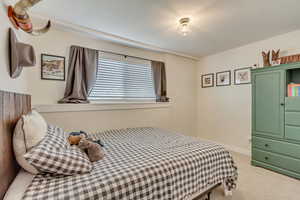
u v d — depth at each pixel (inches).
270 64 95.8
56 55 86.2
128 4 64.8
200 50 127.3
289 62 84.3
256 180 78.1
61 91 88.2
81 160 41.4
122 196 37.0
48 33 83.9
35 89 80.7
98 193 34.1
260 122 93.3
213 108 139.6
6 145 33.3
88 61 94.8
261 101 92.7
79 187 34.1
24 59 43.0
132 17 75.4
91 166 43.4
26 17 41.4
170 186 45.7
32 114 47.0
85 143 49.7
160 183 43.9
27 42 76.3
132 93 118.2
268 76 89.4
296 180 77.5
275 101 86.4
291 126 80.0
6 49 39.4
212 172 57.4
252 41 107.0
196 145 65.0
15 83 51.4
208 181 55.7
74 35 91.9
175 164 48.9
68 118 87.1
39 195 31.0
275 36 98.0
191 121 150.6
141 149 60.1
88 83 94.3
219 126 135.0
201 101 150.3
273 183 75.2
